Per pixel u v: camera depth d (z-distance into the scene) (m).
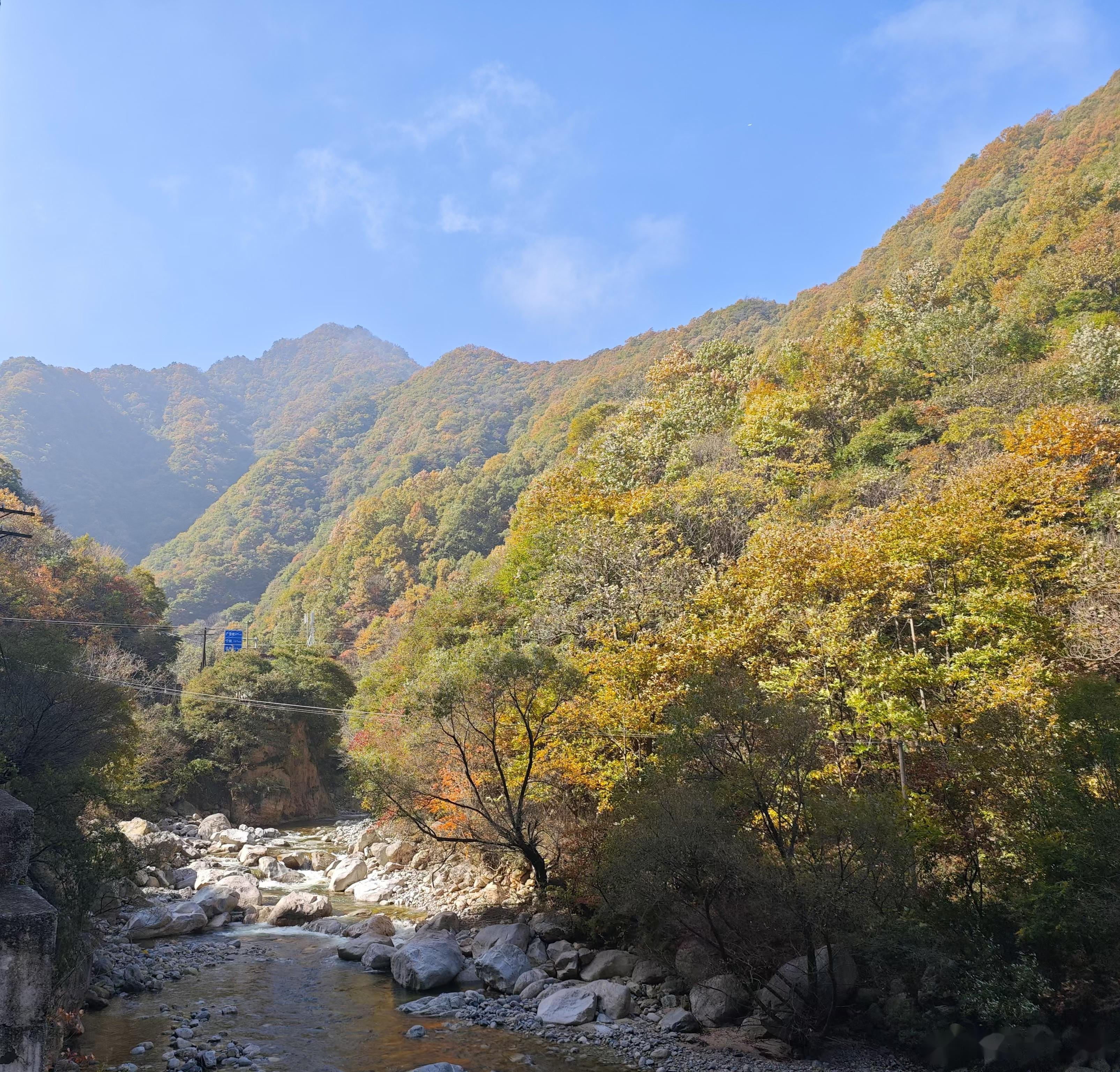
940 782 20.86
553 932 23.16
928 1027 15.73
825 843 17.67
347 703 65.06
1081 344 45.66
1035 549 26.86
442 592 57.34
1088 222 67.94
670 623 30.73
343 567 130.00
